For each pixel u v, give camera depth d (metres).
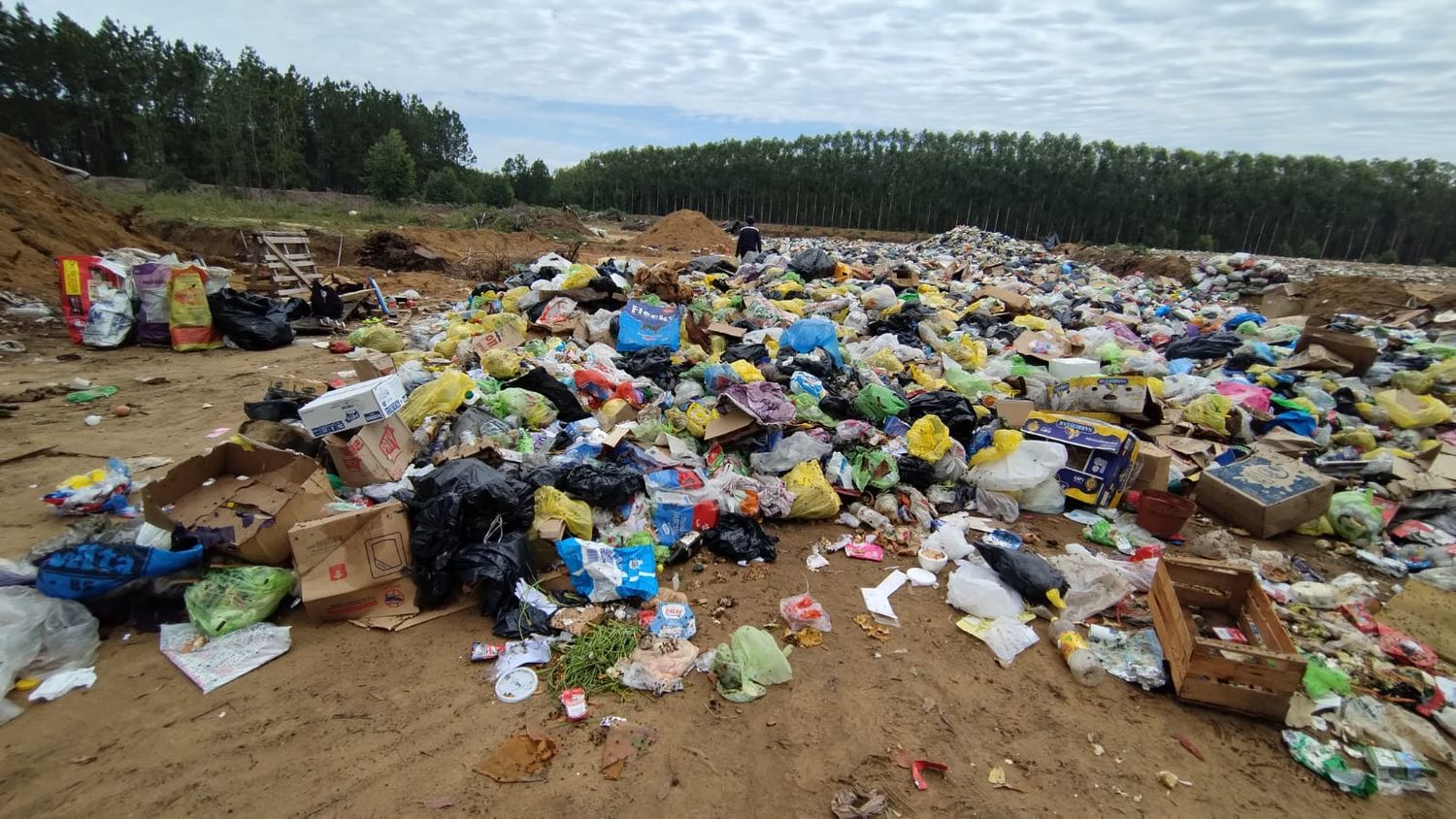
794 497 4.65
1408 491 5.29
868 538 4.54
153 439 5.56
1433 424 6.47
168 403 6.55
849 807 2.49
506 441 5.04
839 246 30.28
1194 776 2.75
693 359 7.48
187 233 17.61
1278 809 2.62
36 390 6.56
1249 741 2.95
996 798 2.59
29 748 2.58
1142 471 5.21
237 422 6.07
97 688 2.89
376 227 23.11
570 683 3.05
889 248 29.16
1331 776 2.74
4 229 11.20
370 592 3.45
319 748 2.65
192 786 2.46
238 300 9.20
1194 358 8.91
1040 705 3.10
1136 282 16.36
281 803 2.40
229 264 15.12
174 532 3.45
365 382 4.76
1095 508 5.14
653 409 5.90
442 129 70.56
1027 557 3.93
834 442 5.41
